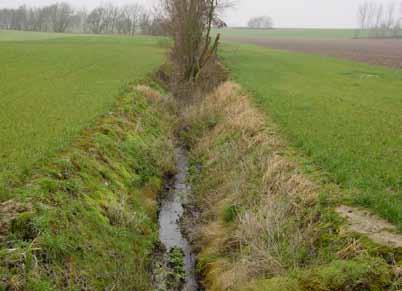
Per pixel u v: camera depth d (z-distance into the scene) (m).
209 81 28.31
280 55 51.16
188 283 9.38
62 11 128.00
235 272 8.53
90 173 10.81
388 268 6.81
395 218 8.09
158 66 32.81
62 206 8.71
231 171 13.27
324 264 7.56
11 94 18.23
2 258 6.80
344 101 20.16
